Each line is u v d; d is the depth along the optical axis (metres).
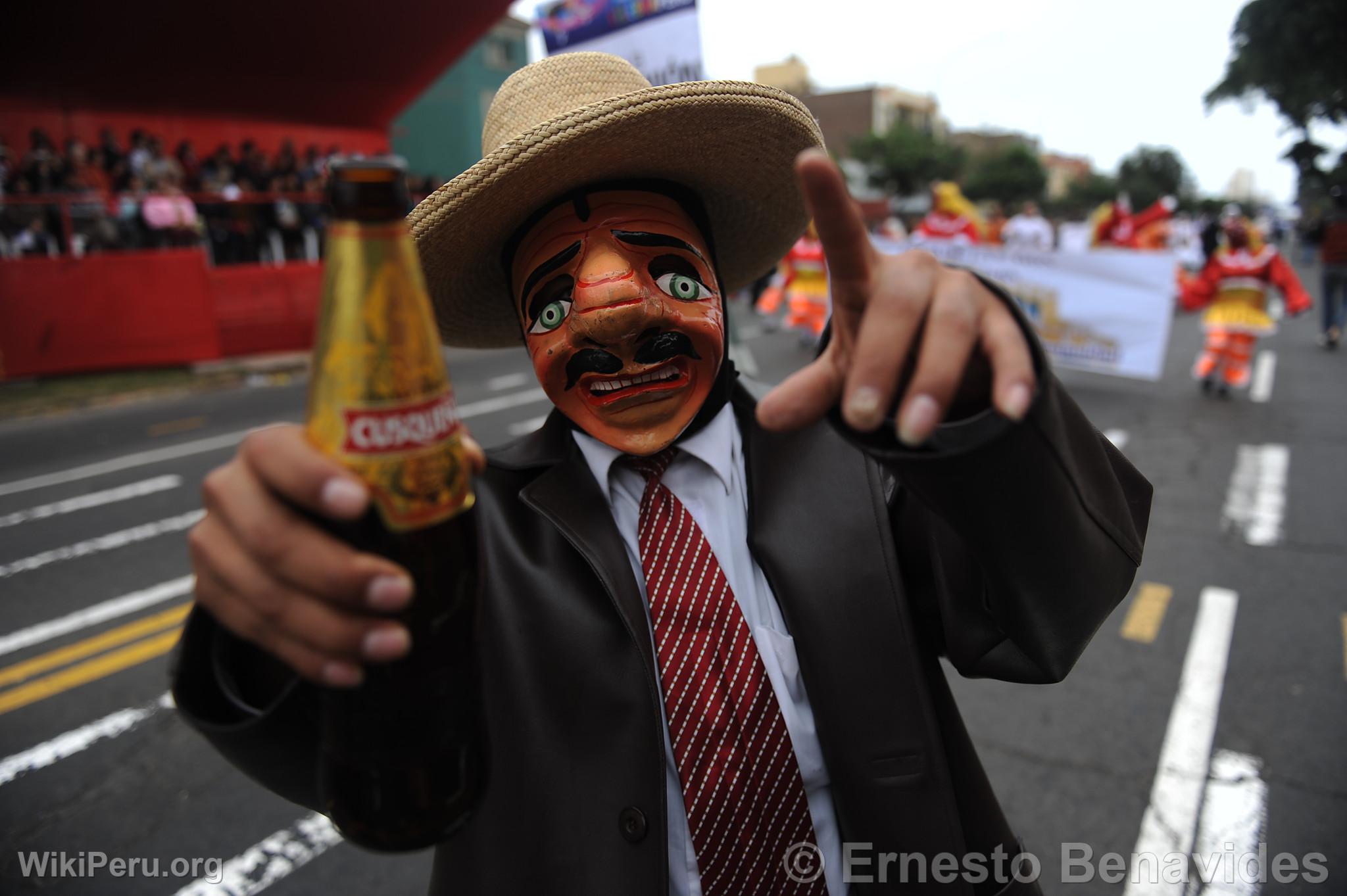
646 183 1.18
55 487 6.21
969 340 0.58
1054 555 0.76
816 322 10.23
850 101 56.56
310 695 0.71
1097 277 7.93
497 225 1.19
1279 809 2.44
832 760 1.03
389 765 0.66
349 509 0.53
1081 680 3.14
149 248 10.91
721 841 1.00
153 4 11.77
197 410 8.73
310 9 12.75
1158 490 5.21
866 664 1.04
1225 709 2.92
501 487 1.19
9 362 9.68
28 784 2.81
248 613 0.56
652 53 3.75
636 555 1.11
